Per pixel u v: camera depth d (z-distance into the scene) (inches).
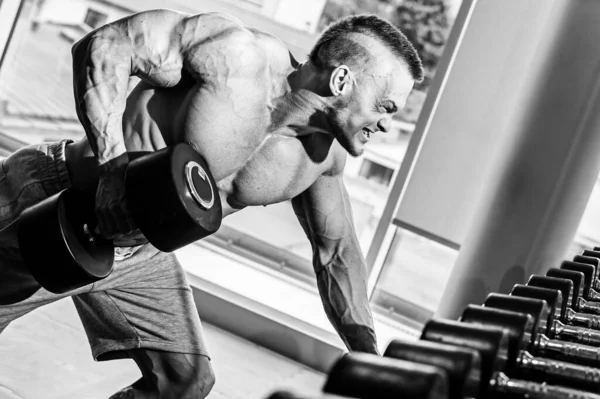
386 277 207.5
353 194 208.7
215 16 72.4
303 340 172.4
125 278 84.0
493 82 190.7
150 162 68.3
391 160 205.6
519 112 150.2
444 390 35.5
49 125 222.1
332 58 71.8
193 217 68.0
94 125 70.3
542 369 48.5
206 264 197.2
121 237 77.3
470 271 149.8
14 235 76.3
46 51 219.0
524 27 188.4
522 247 146.9
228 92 71.4
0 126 221.5
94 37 70.6
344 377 35.9
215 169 74.9
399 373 35.3
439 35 197.6
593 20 145.1
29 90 219.9
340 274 83.7
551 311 63.8
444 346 40.5
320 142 77.6
